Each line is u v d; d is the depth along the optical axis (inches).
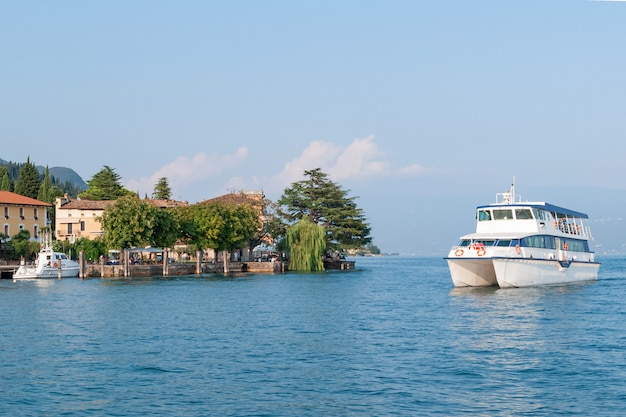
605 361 1302.9
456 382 1146.0
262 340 1577.3
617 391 1084.5
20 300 2554.1
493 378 1171.3
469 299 2440.9
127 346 1499.8
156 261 4702.3
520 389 1097.4
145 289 3102.9
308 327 1796.3
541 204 2751.0
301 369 1251.2
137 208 4023.1
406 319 1950.1
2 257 4402.1
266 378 1182.3
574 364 1275.8
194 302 2482.8
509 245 2625.5
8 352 1429.6
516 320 1877.5
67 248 4490.7
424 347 1466.5
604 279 3838.6
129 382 1157.7
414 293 2903.5
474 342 1525.6
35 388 1119.0
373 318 1984.5
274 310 2213.3
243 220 4611.2
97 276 4020.7
